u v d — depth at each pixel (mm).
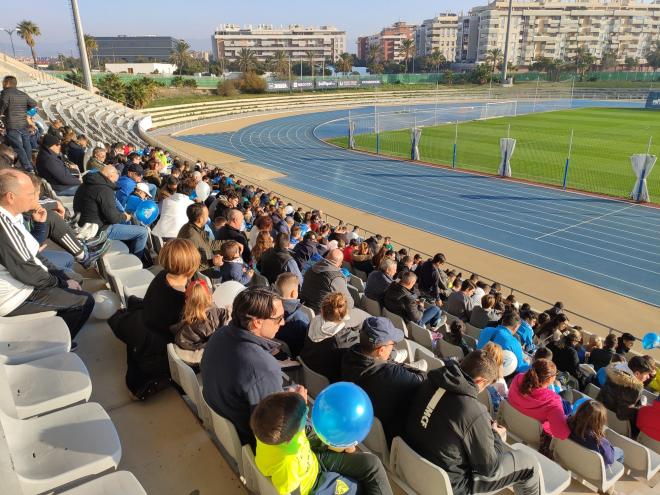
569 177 30797
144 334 4254
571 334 7613
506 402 5172
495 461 3467
